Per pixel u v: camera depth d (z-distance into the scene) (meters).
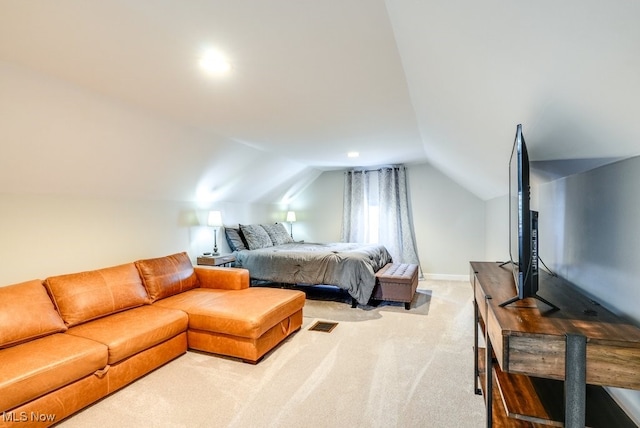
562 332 1.11
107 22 1.39
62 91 2.08
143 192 3.46
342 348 2.78
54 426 1.79
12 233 2.47
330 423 1.80
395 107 2.59
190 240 4.19
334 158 4.91
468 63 1.33
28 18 1.36
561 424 1.17
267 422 1.82
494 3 0.90
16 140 2.14
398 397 2.04
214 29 1.45
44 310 2.19
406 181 5.74
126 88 2.15
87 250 2.99
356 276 3.96
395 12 1.28
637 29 0.74
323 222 6.38
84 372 1.92
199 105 2.50
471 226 5.42
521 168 1.38
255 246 4.90
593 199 1.64
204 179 3.99
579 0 0.74
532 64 1.07
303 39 1.55
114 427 1.78
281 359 2.58
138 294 2.81
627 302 1.34
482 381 2.04
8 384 1.60
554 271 2.20
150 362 2.35
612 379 1.05
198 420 1.84
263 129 3.21
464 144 2.64
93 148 2.58
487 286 1.82
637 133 1.12
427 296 4.46
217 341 2.61
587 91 1.05
